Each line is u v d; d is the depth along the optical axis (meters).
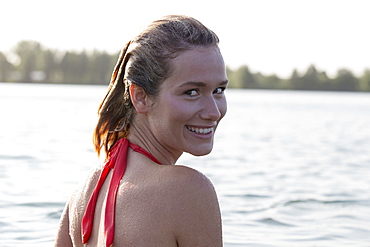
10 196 6.84
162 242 1.92
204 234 1.94
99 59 95.88
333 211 6.64
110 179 2.09
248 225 5.82
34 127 19.25
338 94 92.44
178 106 1.98
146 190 1.97
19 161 10.38
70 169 9.43
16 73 99.81
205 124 2.00
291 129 22.08
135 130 2.17
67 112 28.11
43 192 7.16
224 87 2.05
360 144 16.52
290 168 10.71
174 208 1.93
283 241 5.27
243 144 15.63
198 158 11.53
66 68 97.31
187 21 2.03
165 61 1.99
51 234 5.14
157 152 2.13
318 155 13.32
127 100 2.15
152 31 2.04
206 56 1.98
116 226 1.97
